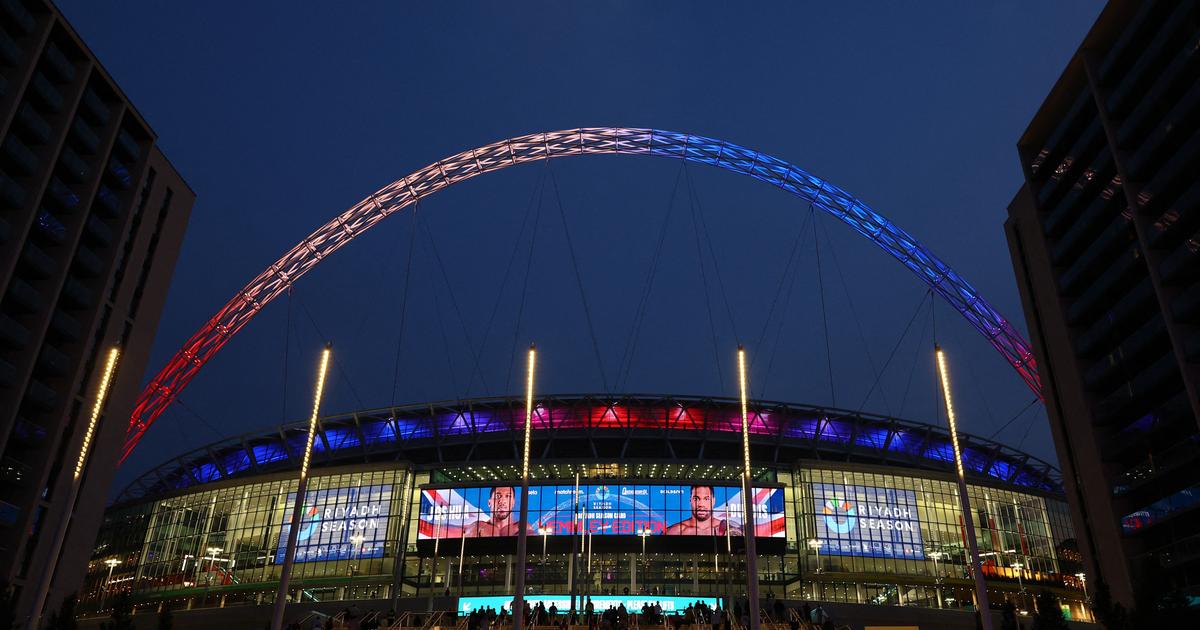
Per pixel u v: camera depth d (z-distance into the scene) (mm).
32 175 70625
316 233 110375
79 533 72750
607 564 104875
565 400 121750
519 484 108562
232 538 110562
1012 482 130000
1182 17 61531
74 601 45438
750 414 122062
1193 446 60750
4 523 66000
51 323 71562
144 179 83938
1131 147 68312
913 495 109625
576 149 112812
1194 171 61750
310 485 111562
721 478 110938
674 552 104062
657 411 120625
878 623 92938
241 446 130250
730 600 81688
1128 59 69188
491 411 122562
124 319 79750
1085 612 110812
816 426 123438
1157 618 46375
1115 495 69062
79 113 77312
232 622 97312
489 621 53625
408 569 107375
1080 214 76562
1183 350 61531
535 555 105188
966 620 95438
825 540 105000
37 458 69750
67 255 73375
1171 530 64312
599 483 107688
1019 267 83625
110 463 76938
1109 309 72938
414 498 110062
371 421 125312
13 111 68000
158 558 112375
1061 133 77125
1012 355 106000
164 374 101250
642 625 50875
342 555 106000
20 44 70938
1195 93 59781
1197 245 59844
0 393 67562
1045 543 112250
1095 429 71625
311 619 57344
